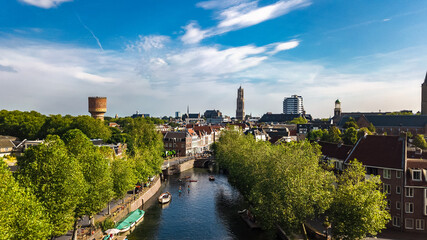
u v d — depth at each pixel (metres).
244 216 76.25
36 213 35.00
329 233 57.97
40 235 33.75
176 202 91.44
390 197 63.72
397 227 62.47
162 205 88.12
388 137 70.00
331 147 91.75
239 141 116.81
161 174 126.31
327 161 84.44
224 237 65.12
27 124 143.75
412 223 61.09
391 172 63.84
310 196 49.41
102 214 68.81
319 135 176.25
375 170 66.75
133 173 79.88
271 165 57.53
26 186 41.12
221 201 92.75
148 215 79.19
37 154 46.22
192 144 196.75
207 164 164.62
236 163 86.69
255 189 58.19
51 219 41.66
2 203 30.97
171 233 67.19
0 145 103.94
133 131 156.88
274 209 50.47
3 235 28.88
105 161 59.50
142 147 126.44
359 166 54.12
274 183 52.94
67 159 46.72
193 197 97.44
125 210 74.81
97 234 57.78
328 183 55.22
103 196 55.44
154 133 164.00
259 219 66.56
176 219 76.25
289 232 58.59
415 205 60.97
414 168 62.12
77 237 54.38
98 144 112.88
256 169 67.06
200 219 76.31
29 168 44.66
